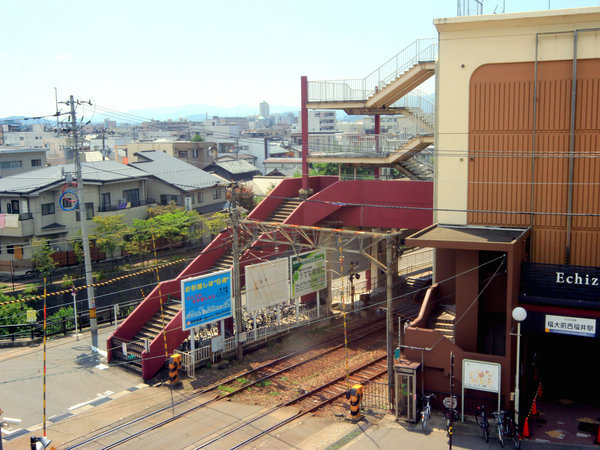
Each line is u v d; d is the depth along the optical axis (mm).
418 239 18641
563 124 19797
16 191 38625
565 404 19172
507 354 17500
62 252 39406
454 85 21281
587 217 19688
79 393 21266
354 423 18328
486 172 21172
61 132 28984
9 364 24453
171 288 26281
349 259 46031
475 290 19031
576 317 17703
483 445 16516
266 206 30250
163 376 22734
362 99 29125
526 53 20094
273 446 16875
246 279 24703
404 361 18672
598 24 18953
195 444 17094
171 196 47781
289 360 24234
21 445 17344
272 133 144125
